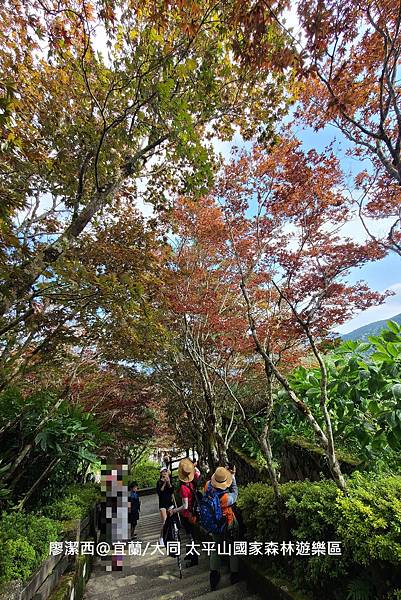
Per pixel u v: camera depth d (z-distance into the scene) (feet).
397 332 14.62
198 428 25.72
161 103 14.10
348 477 11.98
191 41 12.87
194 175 15.12
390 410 12.32
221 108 16.60
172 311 20.54
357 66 10.57
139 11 12.85
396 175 9.42
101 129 16.11
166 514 17.03
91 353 22.52
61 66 15.23
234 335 17.83
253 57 10.06
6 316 13.89
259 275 15.60
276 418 19.62
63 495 18.20
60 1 12.71
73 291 12.20
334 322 11.50
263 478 19.56
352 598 8.48
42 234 16.30
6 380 16.52
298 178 12.59
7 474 14.94
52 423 16.49
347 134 11.28
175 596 12.70
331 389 15.28
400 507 8.12
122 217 18.49
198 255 20.71
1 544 9.93
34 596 9.45
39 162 14.94
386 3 8.65
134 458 51.88
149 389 33.35
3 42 13.64
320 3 8.41
